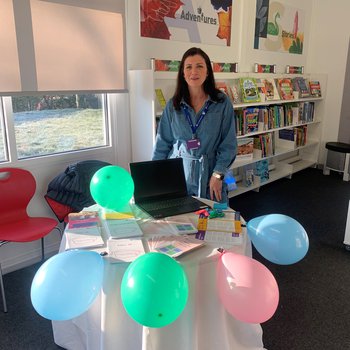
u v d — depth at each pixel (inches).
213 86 84.6
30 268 105.3
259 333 67.1
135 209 73.6
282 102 169.9
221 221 67.8
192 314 55.0
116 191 68.7
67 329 70.3
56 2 92.2
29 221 94.7
